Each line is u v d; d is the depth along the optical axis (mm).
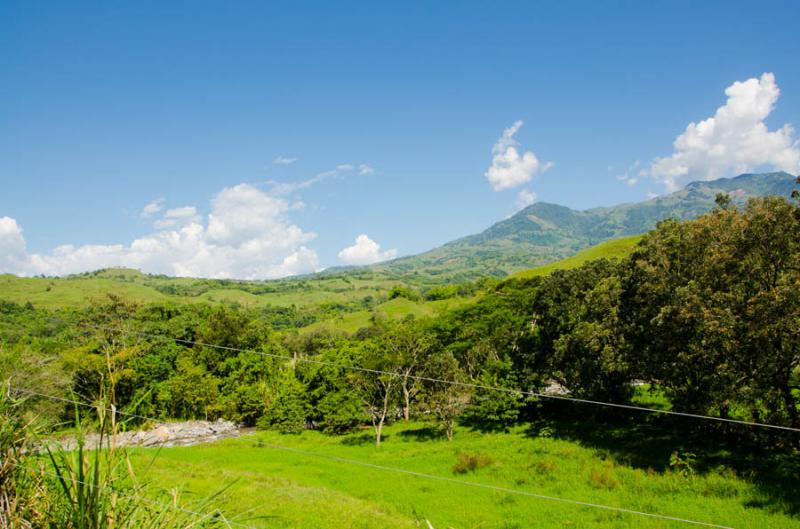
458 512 26125
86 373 46406
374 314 171875
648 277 37156
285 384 68625
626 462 33250
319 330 135500
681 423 39688
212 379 73125
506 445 42781
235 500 23234
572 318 48656
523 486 30938
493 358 64625
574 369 47125
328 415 57562
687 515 23297
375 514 24875
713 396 31141
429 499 29188
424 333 63562
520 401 51406
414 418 63781
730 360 29859
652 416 43906
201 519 5695
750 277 30391
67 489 5219
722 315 28594
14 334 52969
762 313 26953
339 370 62656
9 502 5363
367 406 57469
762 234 29484
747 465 28797
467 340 74062
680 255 35375
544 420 50625
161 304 98750
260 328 89938
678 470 29641
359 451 47906
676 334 33812
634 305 40312
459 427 54688
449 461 39500
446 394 50750
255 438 58188
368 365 57500
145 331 73375
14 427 5961
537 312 58844
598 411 47500
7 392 6305
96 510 4992
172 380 67688
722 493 25781
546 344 55062
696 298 30031
